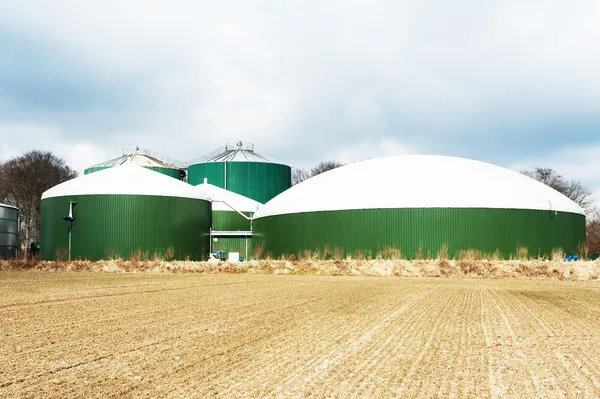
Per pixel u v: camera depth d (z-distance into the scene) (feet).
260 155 255.91
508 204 138.00
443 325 49.73
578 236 156.97
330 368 33.73
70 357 36.14
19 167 273.13
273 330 46.29
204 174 245.65
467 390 29.58
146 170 170.60
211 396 28.30
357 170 160.66
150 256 157.17
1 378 31.27
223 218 202.28
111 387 29.71
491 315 56.54
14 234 179.93
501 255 135.85
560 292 81.61
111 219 156.04
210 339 42.27
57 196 159.74
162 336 43.34
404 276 120.06
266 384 30.32
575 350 39.63
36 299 67.46
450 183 142.10
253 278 107.65
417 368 33.94
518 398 28.40
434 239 134.72
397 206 136.87
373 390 29.35
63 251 157.79
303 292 78.13
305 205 150.71
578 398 28.53
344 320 52.01
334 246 142.20
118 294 74.02
